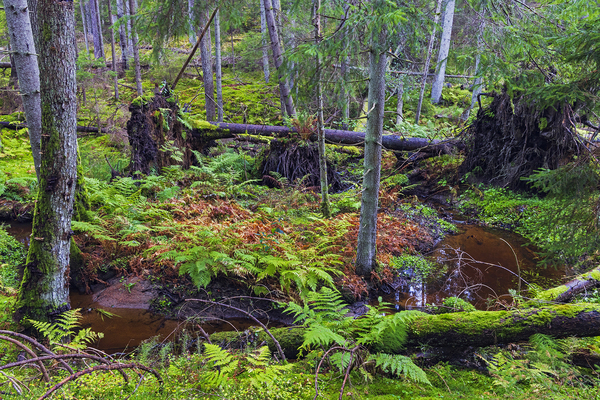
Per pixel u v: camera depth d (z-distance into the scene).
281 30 11.07
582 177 4.40
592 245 4.46
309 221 6.50
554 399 2.56
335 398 2.64
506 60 4.44
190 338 3.74
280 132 10.10
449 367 3.23
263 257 4.90
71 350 3.06
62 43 3.53
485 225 7.99
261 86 18.27
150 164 8.57
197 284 4.63
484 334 3.29
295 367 3.12
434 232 7.40
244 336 3.62
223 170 9.23
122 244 5.58
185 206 6.78
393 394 2.78
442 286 5.40
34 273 3.84
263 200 7.88
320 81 4.44
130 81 18.80
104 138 12.32
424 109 15.74
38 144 5.34
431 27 3.71
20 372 3.00
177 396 2.47
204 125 10.09
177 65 17.77
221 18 10.16
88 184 7.23
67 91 3.66
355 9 3.81
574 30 4.55
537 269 5.85
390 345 3.22
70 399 2.27
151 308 4.77
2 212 7.54
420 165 10.79
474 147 9.62
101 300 4.93
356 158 11.46
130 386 2.61
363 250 5.10
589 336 3.24
